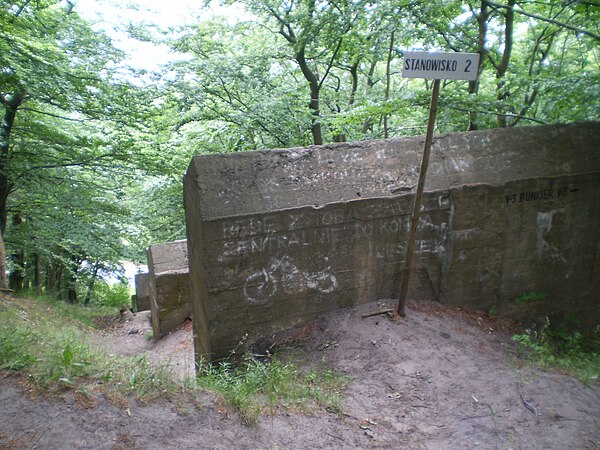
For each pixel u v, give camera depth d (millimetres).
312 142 14148
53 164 10781
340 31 10977
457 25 9953
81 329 8664
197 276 5172
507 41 9805
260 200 4762
